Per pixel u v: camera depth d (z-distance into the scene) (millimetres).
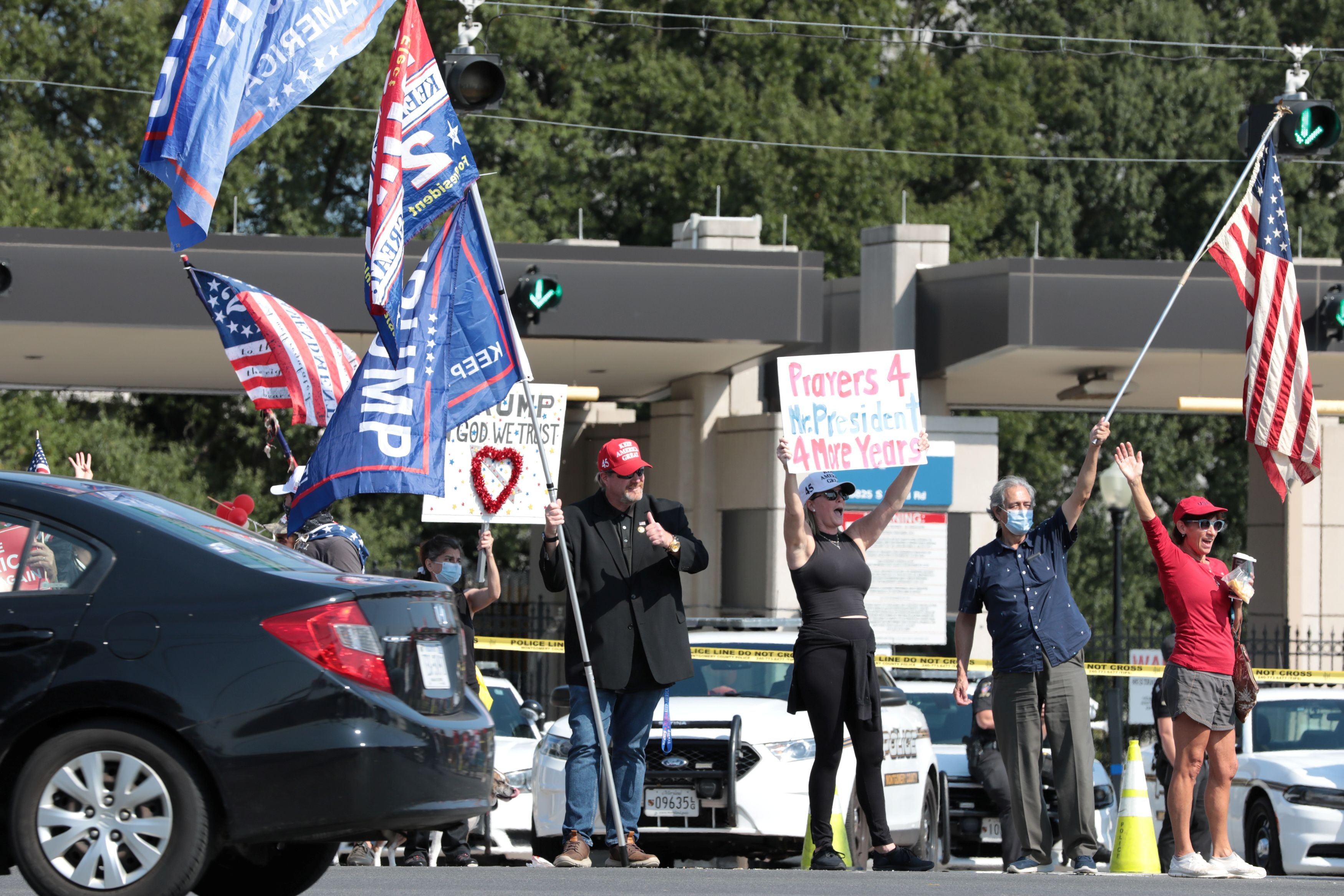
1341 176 156000
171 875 22688
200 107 35375
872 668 36750
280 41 36094
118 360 80750
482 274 38625
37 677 23047
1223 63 156125
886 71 150875
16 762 23297
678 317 73125
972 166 147125
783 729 44031
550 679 86375
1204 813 52281
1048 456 149000
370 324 71125
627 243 136875
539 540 93000
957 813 55156
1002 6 159375
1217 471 154625
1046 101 153875
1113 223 152500
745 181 131625
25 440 111812
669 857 44531
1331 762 52594
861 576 37125
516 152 128375
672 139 131875
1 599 23531
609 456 36625
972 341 77250
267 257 70312
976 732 52375
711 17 128875
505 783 48312
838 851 39312
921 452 38469
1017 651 37031
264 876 27844
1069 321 74312
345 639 23375
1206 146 152125
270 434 45719
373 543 121188
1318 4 157375
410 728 23562
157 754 22875
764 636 51312
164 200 129000
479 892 26922
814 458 38406
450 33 132875
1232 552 155000
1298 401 42875
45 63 127312
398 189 36531
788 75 136750
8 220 114250
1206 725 35875
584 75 134875
